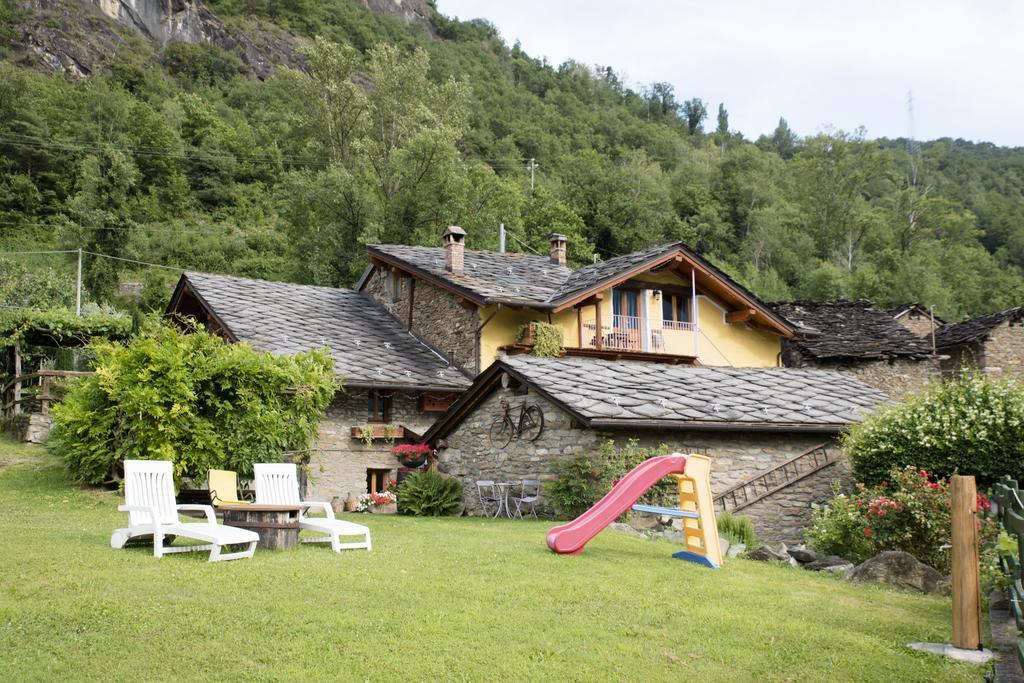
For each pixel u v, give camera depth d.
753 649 6.89
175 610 6.78
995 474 13.25
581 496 14.72
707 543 10.36
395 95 56.22
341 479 19.83
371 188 47.12
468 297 22.47
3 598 6.93
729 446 16.48
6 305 35.66
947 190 102.56
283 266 50.72
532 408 16.55
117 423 15.00
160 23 110.44
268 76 111.44
